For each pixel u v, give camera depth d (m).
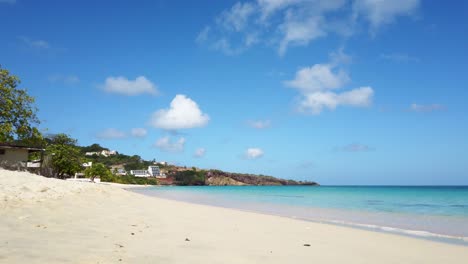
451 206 31.75
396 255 8.69
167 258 6.52
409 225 16.67
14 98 36.53
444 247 9.94
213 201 37.31
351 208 28.66
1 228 7.82
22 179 18.05
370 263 7.66
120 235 8.67
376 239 11.15
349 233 12.38
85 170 102.06
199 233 10.38
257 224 14.09
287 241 9.96
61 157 56.72
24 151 38.44
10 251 5.73
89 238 7.77
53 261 5.37
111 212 13.85
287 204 33.78
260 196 55.38
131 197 25.80
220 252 7.60
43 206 12.32
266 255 7.66
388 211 25.59
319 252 8.52
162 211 17.16
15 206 11.28
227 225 13.13
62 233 8.04
